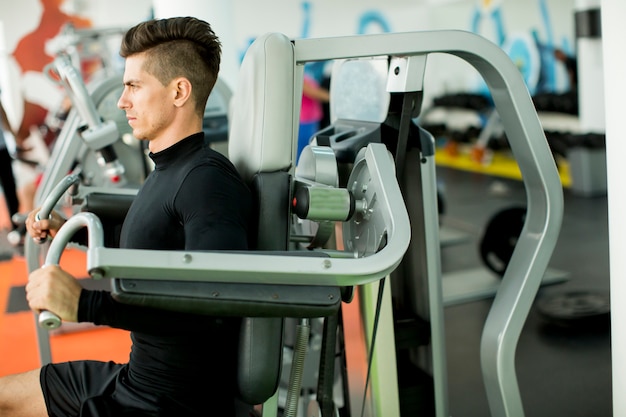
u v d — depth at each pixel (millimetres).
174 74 1391
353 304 1860
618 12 1638
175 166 1398
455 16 8742
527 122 1688
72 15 7238
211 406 1411
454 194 6895
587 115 6250
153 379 1391
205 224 1279
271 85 1437
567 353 3018
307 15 8383
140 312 1199
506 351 1734
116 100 2910
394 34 1585
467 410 2559
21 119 7152
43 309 1152
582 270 4188
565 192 6477
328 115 7984
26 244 2488
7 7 7027
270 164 1445
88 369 1577
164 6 3447
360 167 1534
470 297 3854
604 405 2531
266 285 1211
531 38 7637
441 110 9266
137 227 1390
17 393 1590
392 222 1312
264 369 1378
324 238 1656
